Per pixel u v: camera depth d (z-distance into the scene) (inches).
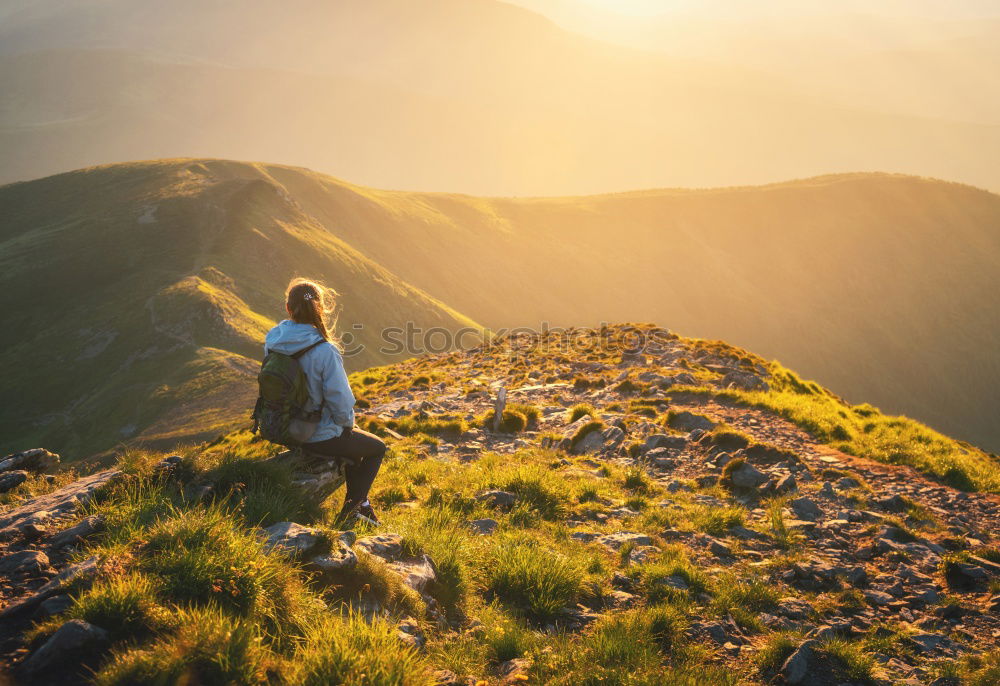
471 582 233.3
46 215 7224.4
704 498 397.4
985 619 263.0
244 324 4864.7
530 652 194.5
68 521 194.5
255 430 212.8
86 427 3909.9
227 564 159.3
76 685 128.6
